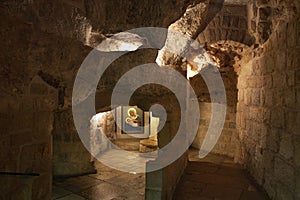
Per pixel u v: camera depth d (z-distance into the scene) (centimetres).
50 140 199
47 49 171
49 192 199
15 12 142
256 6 340
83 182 459
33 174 146
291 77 266
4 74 146
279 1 275
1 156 148
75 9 167
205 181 384
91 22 183
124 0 196
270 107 328
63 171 490
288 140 272
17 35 149
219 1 378
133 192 411
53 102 201
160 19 231
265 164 341
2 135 148
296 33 256
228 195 332
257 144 379
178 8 241
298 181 247
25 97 167
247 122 436
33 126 177
